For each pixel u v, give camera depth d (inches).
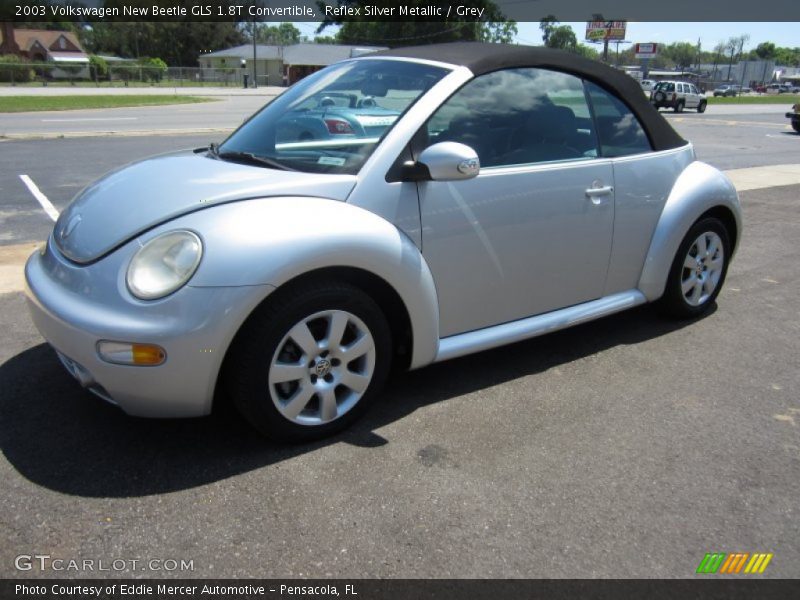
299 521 92.7
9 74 1737.2
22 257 211.6
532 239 131.3
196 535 89.4
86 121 701.3
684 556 89.6
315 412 111.7
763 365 150.7
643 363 149.9
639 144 154.3
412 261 113.0
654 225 156.3
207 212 100.7
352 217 106.8
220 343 96.1
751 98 2411.4
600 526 94.6
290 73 2628.0
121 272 97.4
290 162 119.0
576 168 136.6
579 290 144.9
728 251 179.2
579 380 140.3
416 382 136.7
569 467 108.4
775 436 120.6
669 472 108.3
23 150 455.2
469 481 103.4
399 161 113.9
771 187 393.1
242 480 101.1
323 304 105.0
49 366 136.3
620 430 120.6
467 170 110.8
